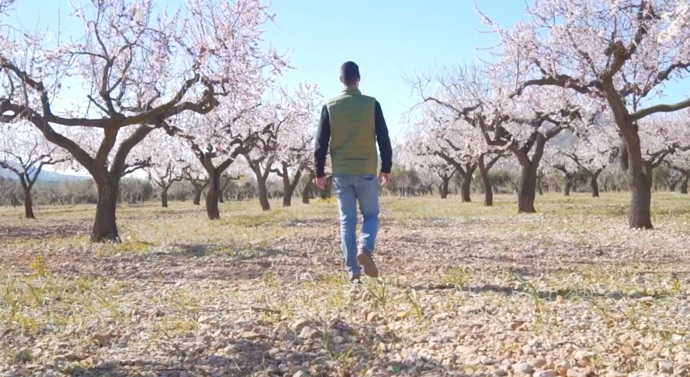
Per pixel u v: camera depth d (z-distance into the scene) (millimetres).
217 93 14844
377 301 5180
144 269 8859
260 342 4125
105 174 14359
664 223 17031
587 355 3562
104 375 3514
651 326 4273
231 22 14547
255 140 26453
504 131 25828
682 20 12094
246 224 20953
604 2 15516
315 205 43531
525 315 4793
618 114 15203
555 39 17250
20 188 69375
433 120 35000
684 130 41312
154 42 14516
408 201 49938
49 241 15609
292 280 7191
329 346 4000
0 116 13609
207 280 7438
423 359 3686
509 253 10070
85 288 6723
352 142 5844
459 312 4953
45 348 4105
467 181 45875
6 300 5812
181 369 3613
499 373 3375
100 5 13859
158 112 14250
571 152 53000
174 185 80875
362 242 5809
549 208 29781
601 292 5789
